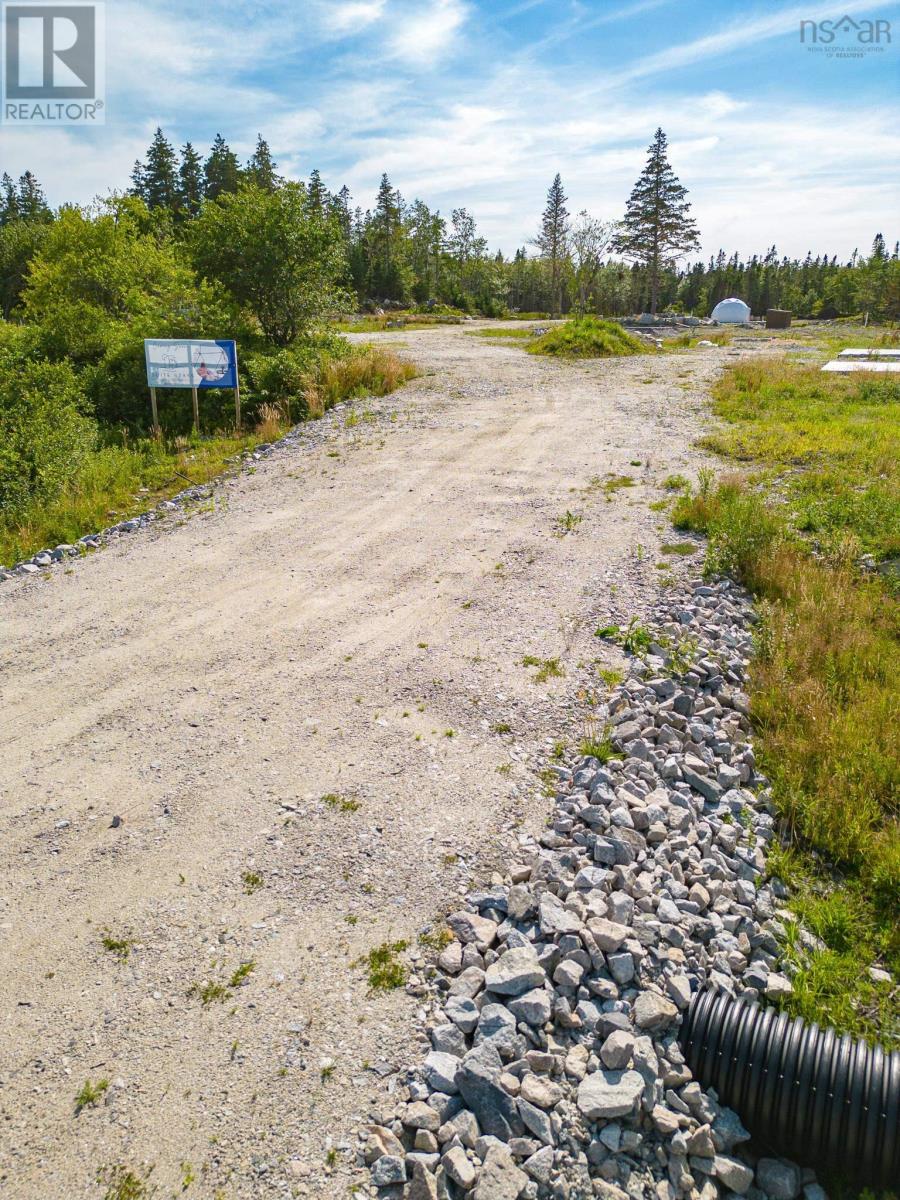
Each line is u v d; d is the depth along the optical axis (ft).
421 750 18.07
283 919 13.64
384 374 59.21
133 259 72.38
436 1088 10.68
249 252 65.62
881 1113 10.30
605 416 50.01
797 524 29.63
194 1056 11.27
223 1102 10.62
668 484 34.94
